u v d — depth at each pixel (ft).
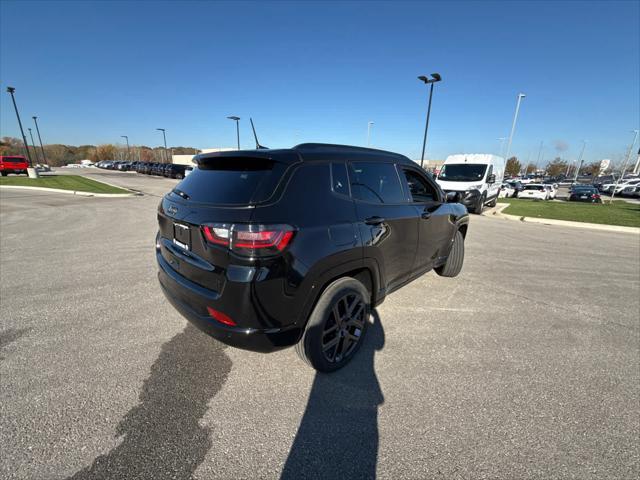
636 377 8.26
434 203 11.98
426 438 6.23
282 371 8.16
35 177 79.92
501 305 12.56
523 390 7.66
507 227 33.37
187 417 6.61
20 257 17.21
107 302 11.80
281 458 5.76
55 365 8.12
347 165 8.34
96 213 32.55
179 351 8.87
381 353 9.07
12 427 6.20
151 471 5.44
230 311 6.40
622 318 11.66
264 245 6.19
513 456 5.88
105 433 6.16
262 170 7.05
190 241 7.14
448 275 15.38
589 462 5.78
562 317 11.63
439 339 9.90
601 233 31.12
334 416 6.74
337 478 5.42
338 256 7.41
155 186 70.85
